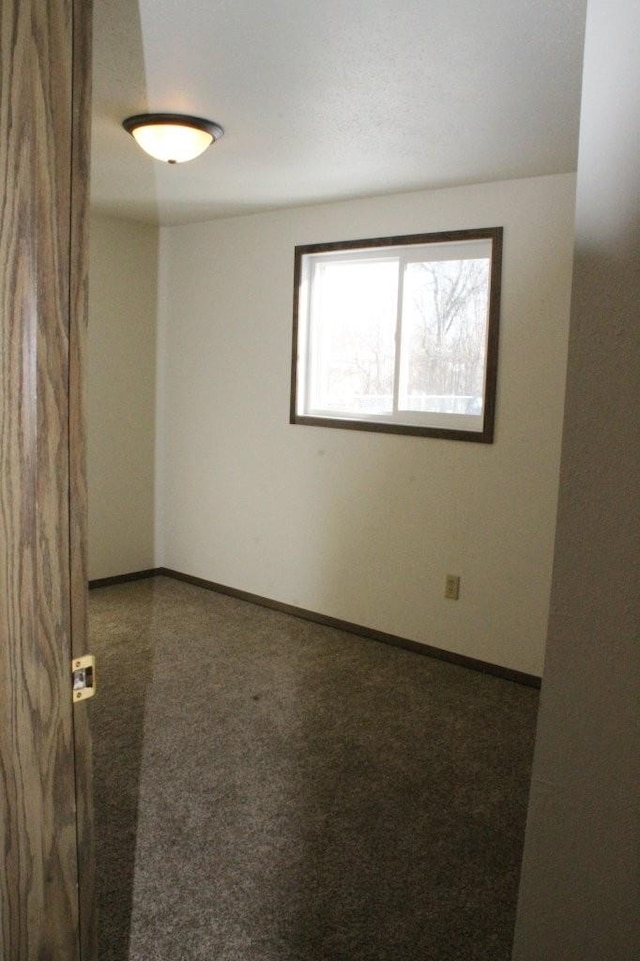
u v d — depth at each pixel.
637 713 0.83
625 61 0.77
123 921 1.75
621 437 0.81
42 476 0.76
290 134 2.56
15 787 0.77
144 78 2.10
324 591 3.92
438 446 3.40
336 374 3.88
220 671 3.27
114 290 4.34
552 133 2.46
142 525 4.69
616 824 0.85
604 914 0.87
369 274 3.70
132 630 3.77
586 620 0.84
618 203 0.78
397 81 2.07
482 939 1.72
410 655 3.53
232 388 4.26
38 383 0.75
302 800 2.27
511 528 3.21
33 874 0.80
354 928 1.74
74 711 0.82
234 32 1.80
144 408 4.59
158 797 2.27
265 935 1.71
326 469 3.85
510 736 2.73
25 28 0.70
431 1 1.62
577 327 0.82
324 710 2.91
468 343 3.36
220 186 3.36
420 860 2.00
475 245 3.26
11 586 0.75
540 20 1.69
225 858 1.99
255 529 4.23
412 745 2.64
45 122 0.72
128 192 3.53
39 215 0.73
